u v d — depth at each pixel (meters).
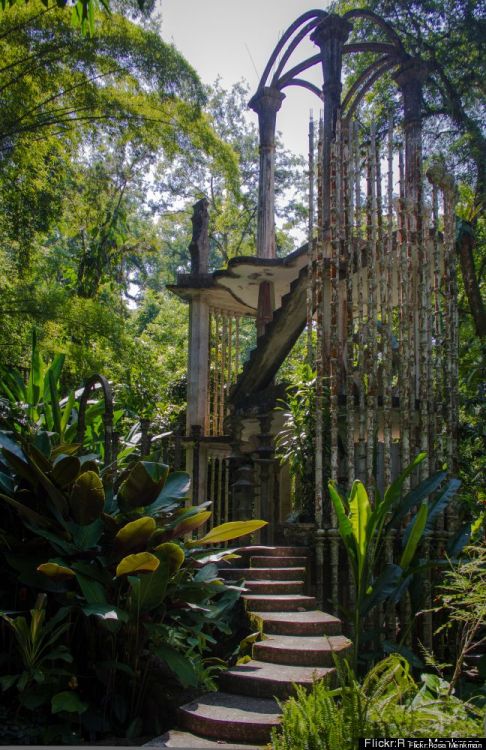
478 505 6.14
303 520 5.83
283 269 7.50
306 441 5.88
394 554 5.86
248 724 3.31
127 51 8.03
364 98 11.28
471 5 9.49
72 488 4.39
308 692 3.60
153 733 4.14
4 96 7.73
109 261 12.04
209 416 8.32
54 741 3.82
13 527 4.60
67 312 7.78
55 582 4.18
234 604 4.89
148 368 8.87
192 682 3.90
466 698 4.17
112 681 4.14
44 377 7.02
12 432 5.24
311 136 6.26
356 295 7.20
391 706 2.70
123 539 4.19
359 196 6.34
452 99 9.48
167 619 4.61
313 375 6.00
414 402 6.27
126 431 8.71
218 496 7.77
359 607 4.67
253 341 17.47
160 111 8.74
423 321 6.30
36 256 9.62
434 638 5.75
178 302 17.66
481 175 9.20
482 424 6.84
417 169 6.56
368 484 5.80
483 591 3.46
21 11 7.41
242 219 19.30
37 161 8.61
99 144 9.96
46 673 3.93
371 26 10.44
